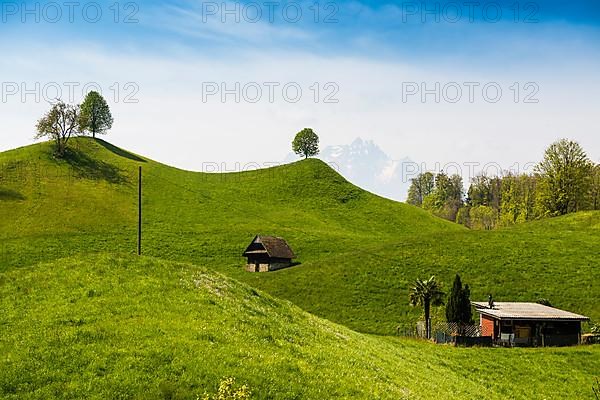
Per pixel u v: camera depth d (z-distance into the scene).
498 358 52.38
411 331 65.88
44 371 26.22
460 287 63.75
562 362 51.53
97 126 183.00
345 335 43.06
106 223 123.44
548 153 135.12
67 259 42.59
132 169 161.62
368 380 30.27
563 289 77.81
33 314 32.47
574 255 90.19
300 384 27.33
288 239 122.12
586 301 74.00
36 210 124.31
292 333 35.94
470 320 63.34
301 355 31.59
